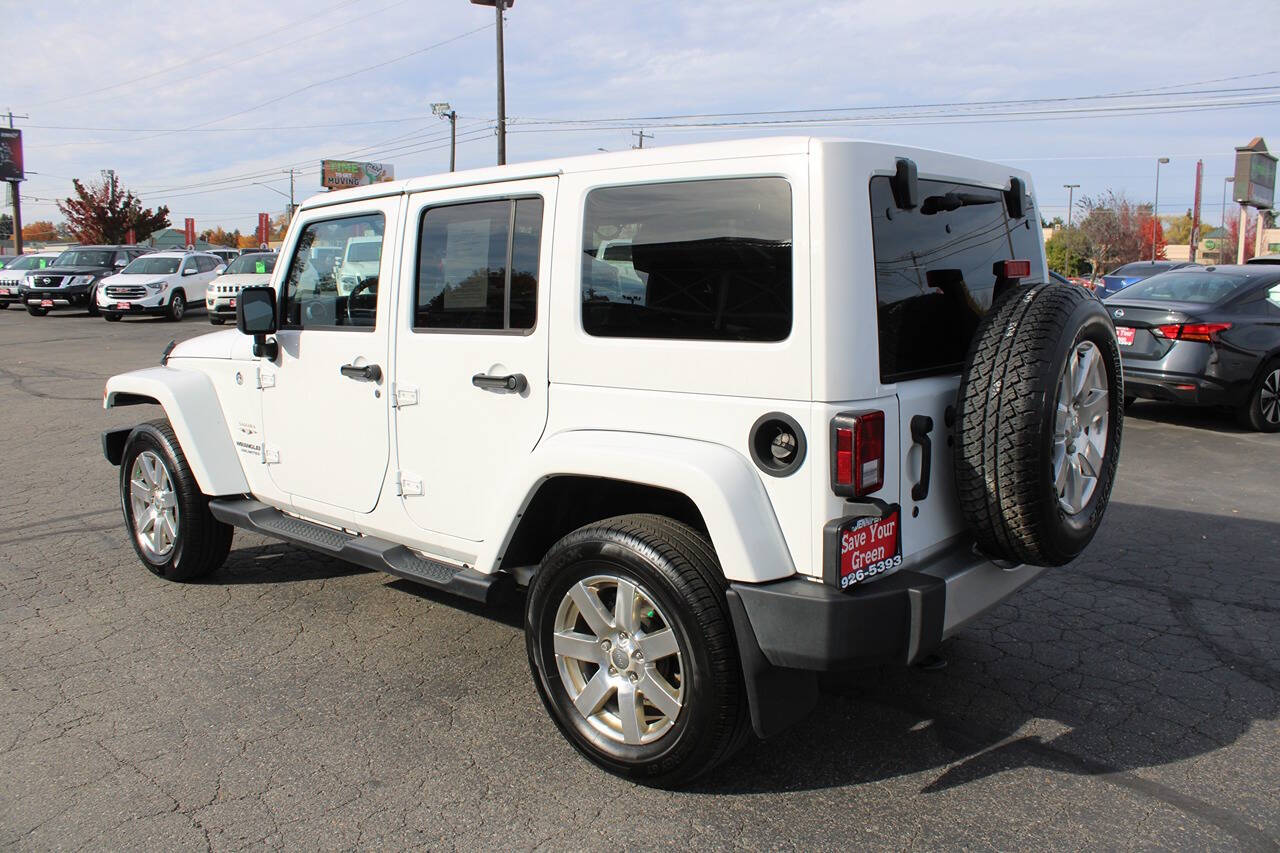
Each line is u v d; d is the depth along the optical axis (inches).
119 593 195.0
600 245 123.0
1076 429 121.8
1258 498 263.7
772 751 131.5
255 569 210.8
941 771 126.0
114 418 406.9
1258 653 163.3
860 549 105.6
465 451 141.3
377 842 111.2
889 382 111.0
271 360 173.5
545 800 119.6
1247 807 116.8
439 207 143.0
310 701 146.9
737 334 110.7
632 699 119.4
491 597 137.5
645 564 113.2
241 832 113.1
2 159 1939.0
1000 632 173.2
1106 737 135.0
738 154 110.4
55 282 1001.5
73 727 138.6
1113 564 209.3
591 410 124.5
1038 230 151.9
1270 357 352.2
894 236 113.0
